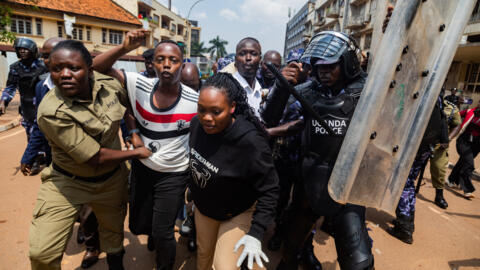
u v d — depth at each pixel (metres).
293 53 3.37
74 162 1.86
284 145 2.81
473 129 4.48
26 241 2.86
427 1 1.17
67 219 1.87
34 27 21.20
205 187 1.75
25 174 3.14
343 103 1.82
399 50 1.18
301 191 2.08
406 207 3.18
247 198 1.77
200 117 1.56
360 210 1.83
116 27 24.94
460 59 16.09
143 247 2.87
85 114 1.75
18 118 8.98
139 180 2.24
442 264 2.84
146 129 2.16
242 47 2.77
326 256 2.86
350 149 1.29
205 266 2.03
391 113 1.30
